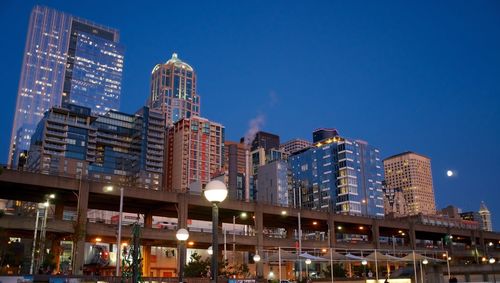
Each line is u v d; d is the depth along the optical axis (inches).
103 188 3048.7
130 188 3161.9
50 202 3344.0
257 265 3577.8
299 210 4035.4
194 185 4399.6
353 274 3944.4
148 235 3144.7
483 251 5369.1
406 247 4729.3
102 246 3649.1
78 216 2861.7
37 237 3021.7
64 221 2871.6
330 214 4247.0
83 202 2915.8
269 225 4662.9
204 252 4224.9
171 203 3408.0
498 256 5477.4
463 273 2407.7
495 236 5900.6
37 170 3011.8
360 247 4360.2
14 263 3558.1
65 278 1700.3
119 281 1881.2
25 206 6097.4
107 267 3627.0
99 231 2957.7
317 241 4013.3
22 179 2800.2
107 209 3599.9
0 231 2564.0
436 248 4921.3
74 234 2760.8
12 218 2709.2
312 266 4237.2
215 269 655.8
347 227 4817.9
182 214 3316.9
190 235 3324.3
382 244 4692.4
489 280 2326.5
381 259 2517.2
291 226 4707.2
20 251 3715.6
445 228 5290.4
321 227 4847.4
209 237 3400.6
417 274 2477.9
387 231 5142.7
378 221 4626.0
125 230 3031.5
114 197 3211.1
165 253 4097.0
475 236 5625.0
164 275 4050.2
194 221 4345.5
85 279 1782.7
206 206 3503.9
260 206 3789.4
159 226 4020.7
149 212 3725.4
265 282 2417.6
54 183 2893.7
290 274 4148.6
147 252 3417.8
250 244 3634.4
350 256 2571.4
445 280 2417.6
